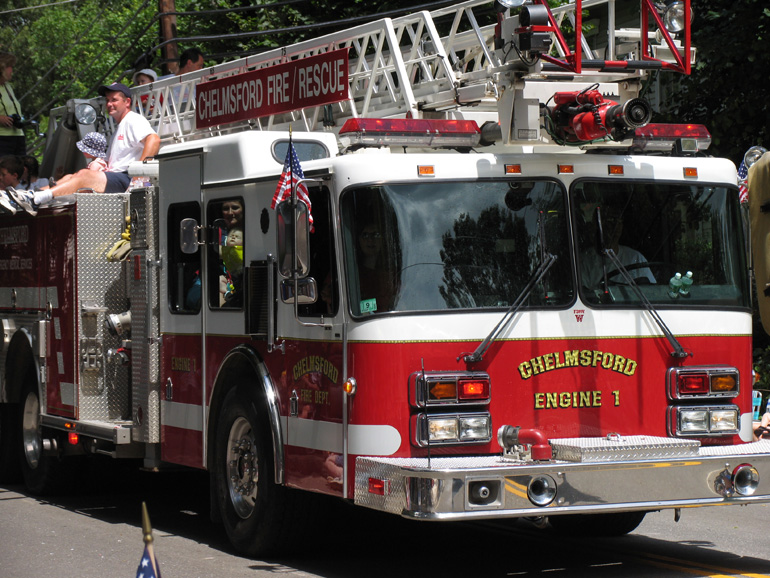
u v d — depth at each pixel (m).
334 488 8.73
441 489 7.81
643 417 9.05
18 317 14.32
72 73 52.59
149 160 13.52
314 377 9.02
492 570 9.35
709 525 11.51
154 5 44.25
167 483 14.96
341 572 9.25
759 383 18.41
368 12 26.48
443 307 8.58
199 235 10.60
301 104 11.93
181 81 15.92
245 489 10.04
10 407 14.81
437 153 9.23
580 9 8.85
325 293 8.91
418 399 8.38
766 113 19.70
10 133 20.44
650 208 9.28
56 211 13.05
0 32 55.72
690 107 20.92
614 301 9.04
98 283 12.62
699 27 20.36
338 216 8.73
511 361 8.69
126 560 9.85
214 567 9.45
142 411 11.52
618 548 10.33
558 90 9.34
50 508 12.95
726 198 9.58
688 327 9.24
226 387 10.27
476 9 23.66
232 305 10.16
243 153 10.03
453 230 8.70
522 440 8.39
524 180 8.93
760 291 10.88
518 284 8.80
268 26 28.80
